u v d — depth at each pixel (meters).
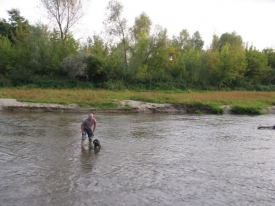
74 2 48.66
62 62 44.28
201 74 52.41
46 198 8.76
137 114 28.97
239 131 20.38
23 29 57.41
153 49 51.66
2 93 32.78
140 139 17.09
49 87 42.66
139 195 9.13
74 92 36.44
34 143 15.48
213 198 9.06
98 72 44.12
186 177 10.79
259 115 30.36
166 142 16.45
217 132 19.83
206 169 11.75
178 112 31.30
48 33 48.34
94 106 30.25
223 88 52.22
